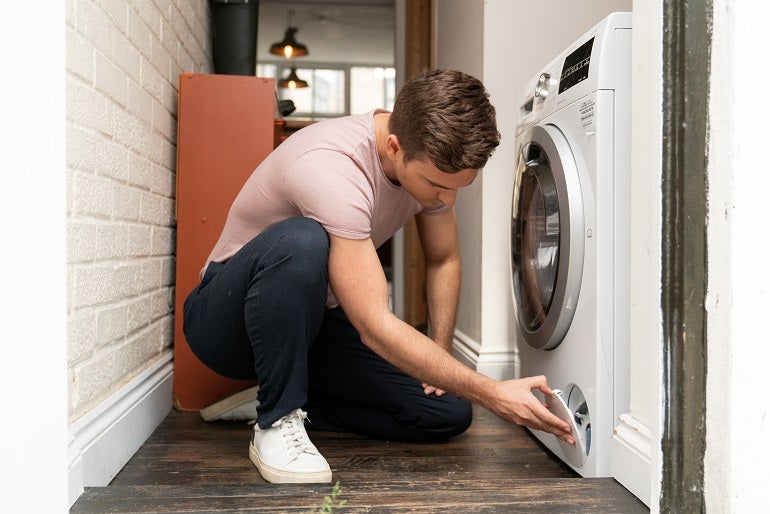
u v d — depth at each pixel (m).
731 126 0.86
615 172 1.33
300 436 1.34
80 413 1.25
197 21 2.66
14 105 0.93
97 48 1.37
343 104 9.48
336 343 1.63
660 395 0.97
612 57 1.33
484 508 1.05
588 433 1.42
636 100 1.20
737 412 0.86
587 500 1.10
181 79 2.08
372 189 1.34
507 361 2.34
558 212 1.44
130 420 1.52
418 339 1.25
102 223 1.40
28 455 0.93
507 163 2.35
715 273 0.89
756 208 0.86
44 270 0.95
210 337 1.52
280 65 9.32
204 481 1.35
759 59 0.86
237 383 2.00
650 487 1.04
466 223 2.69
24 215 0.94
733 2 0.85
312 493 1.11
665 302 0.96
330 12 7.57
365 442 1.66
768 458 0.87
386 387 1.61
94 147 1.35
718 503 0.88
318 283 1.30
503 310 2.35
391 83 9.52
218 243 1.61
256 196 1.44
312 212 1.28
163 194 2.01
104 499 1.07
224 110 2.09
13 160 0.93
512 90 2.34
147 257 1.81
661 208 0.96
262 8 7.41
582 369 1.37
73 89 1.22
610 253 1.32
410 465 1.46
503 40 2.33
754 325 0.86
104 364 1.41
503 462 1.50
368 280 1.26
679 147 0.94
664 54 0.96
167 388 1.96
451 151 1.13
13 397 0.93
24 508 0.93
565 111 1.49
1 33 0.92
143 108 1.77
